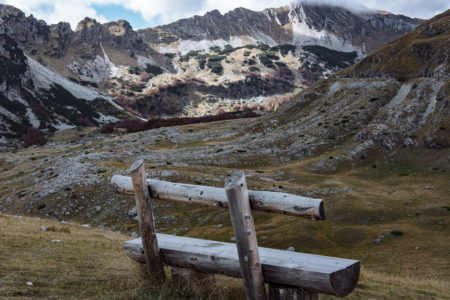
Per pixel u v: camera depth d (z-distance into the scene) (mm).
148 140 163250
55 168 115125
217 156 126062
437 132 115062
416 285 17391
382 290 13117
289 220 71562
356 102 159250
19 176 118500
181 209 79500
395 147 120688
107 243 16188
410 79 160625
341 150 126688
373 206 74125
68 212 83688
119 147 151625
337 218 70875
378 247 58469
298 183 98062
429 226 64812
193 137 167000
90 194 87812
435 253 54156
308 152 130875
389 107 143500
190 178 91000
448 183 91500
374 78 177875
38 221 27344
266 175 104250
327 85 192250
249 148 134750
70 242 14133
